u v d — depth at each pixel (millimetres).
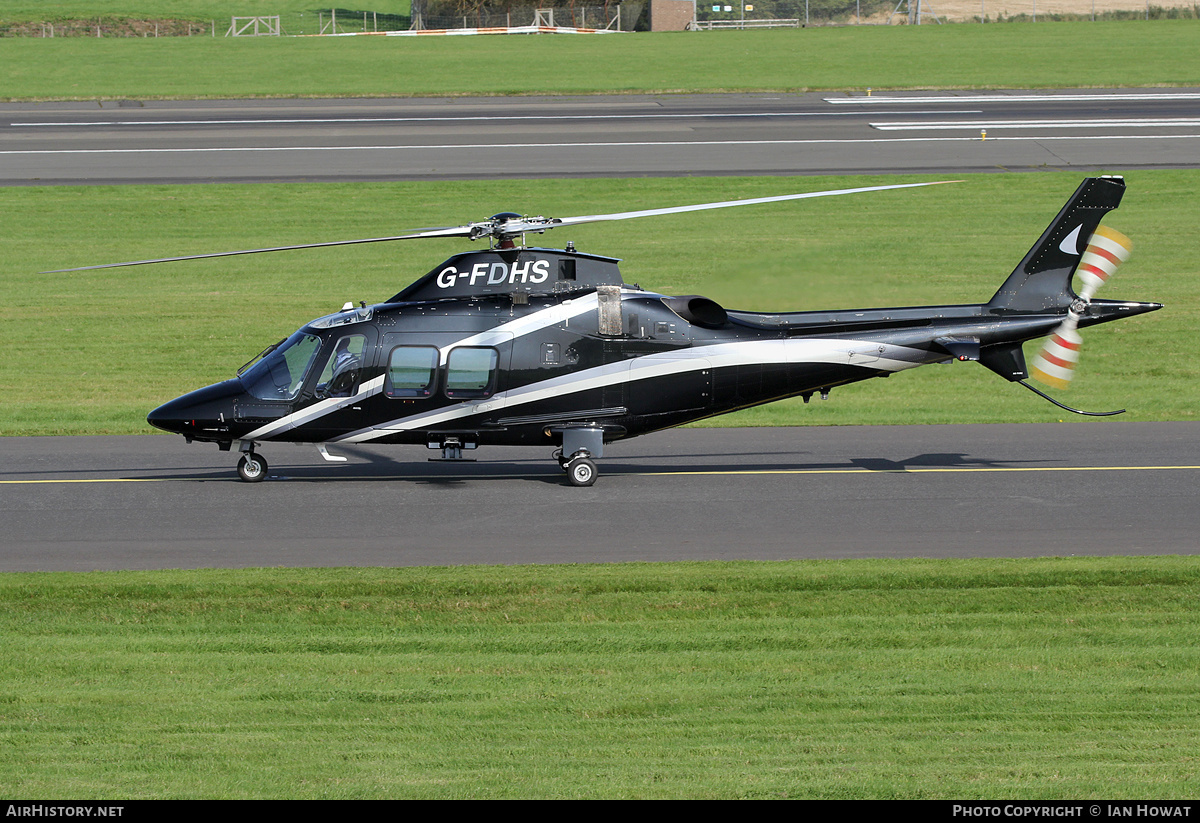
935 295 116500
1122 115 194875
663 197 151875
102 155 173875
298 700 39688
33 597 48812
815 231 140500
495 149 176250
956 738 37000
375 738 37031
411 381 66062
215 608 47906
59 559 54281
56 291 121812
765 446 78562
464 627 46188
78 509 62938
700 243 135625
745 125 191875
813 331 68062
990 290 118250
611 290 67312
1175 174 160375
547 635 45344
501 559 54281
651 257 130125
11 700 39562
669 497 65625
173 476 70562
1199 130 182375
